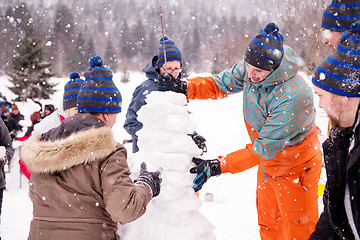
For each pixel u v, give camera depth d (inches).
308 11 469.1
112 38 2711.6
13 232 188.2
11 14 2452.0
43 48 1101.7
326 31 130.0
